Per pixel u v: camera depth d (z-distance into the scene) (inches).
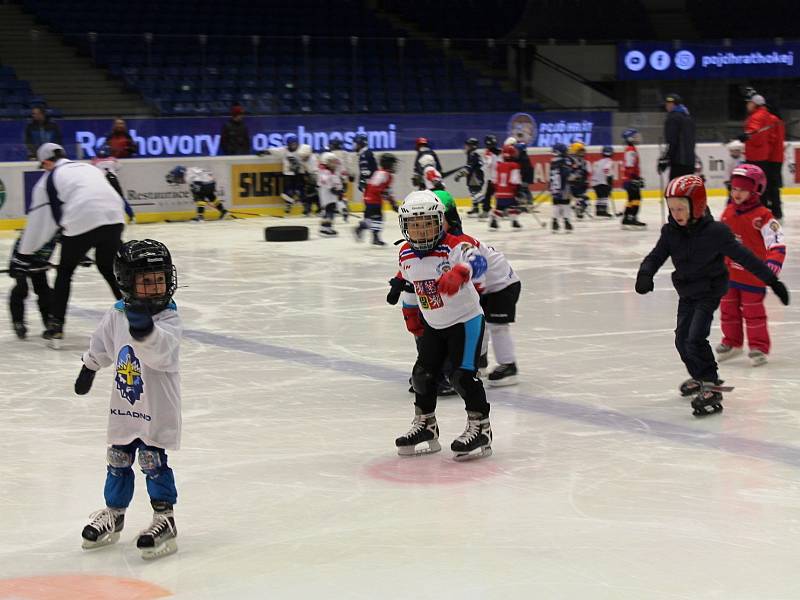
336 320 391.2
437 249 211.5
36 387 292.0
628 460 218.4
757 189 302.0
